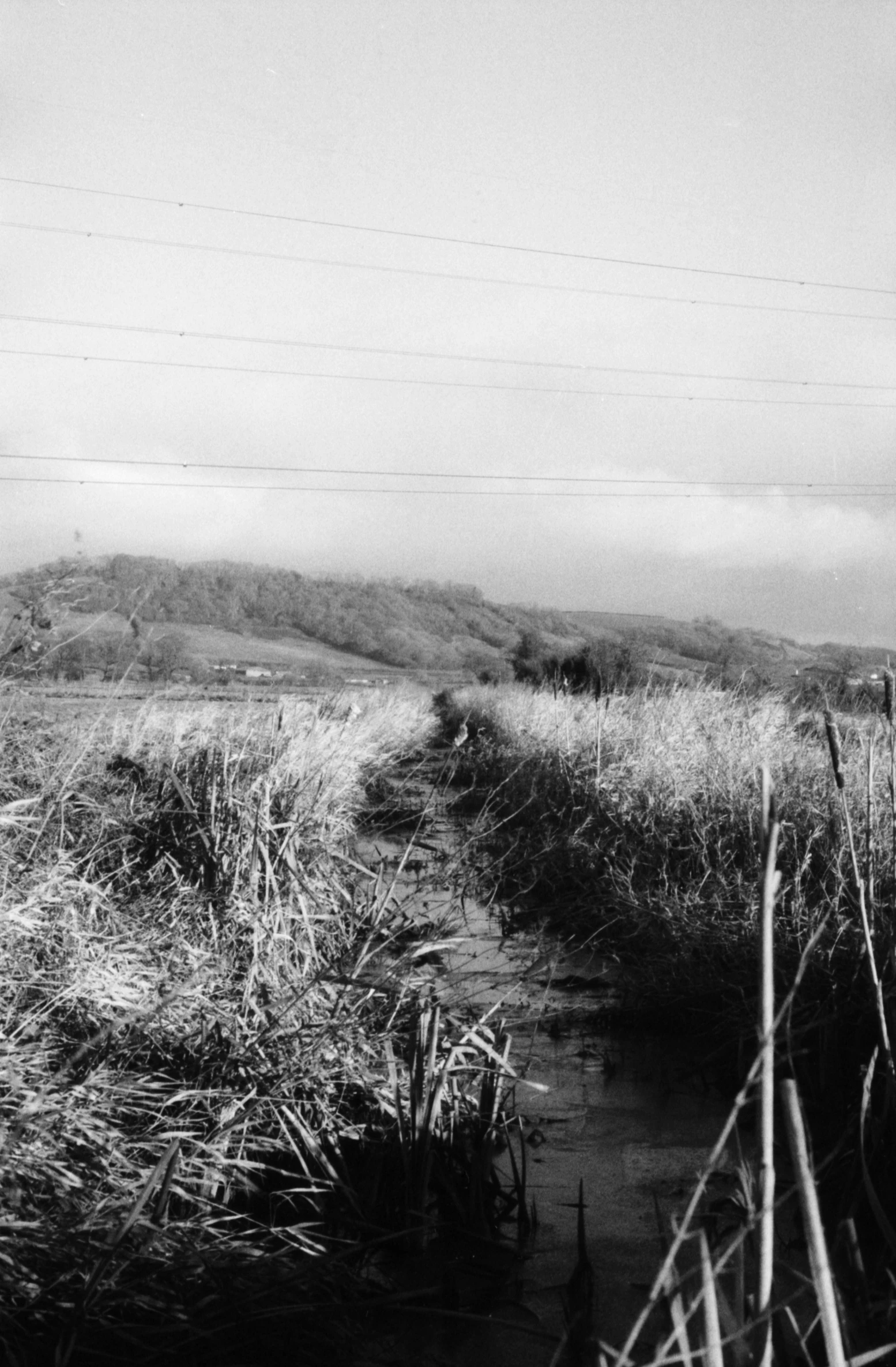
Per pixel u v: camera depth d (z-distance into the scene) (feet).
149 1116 11.99
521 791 40.88
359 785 34.96
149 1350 8.58
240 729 24.54
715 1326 5.56
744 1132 14.20
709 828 27.22
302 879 17.24
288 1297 9.61
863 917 11.30
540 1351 9.59
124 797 20.21
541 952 22.13
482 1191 11.94
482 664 262.06
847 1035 15.43
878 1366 8.04
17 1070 10.96
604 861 28.09
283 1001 14.01
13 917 13.10
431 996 14.82
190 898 16.55
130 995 13.37
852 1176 11.40
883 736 22.34
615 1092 16.02
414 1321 10.14
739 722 37.42
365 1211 11.85
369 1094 13.43
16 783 19.39
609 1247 11.37
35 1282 8.66
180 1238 9.72
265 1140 11.87
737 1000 18.08
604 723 43.11
